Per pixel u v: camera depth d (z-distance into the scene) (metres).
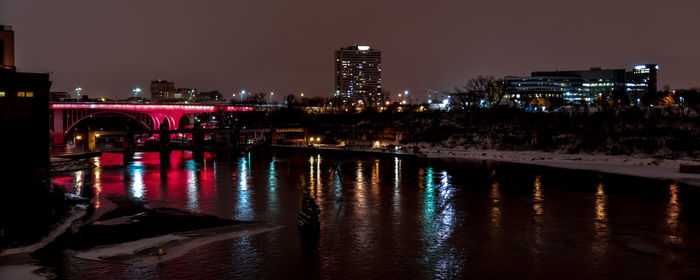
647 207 59.84
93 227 50.09
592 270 38.28
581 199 65.31
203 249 43.25
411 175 91.44
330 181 83.75
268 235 47.75
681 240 45.72
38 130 80.50
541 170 97.00
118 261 39.94
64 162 105.62
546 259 40.81
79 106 177.50
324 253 42.44
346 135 193.25
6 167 78.00
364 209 59.69
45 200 57.00
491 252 42.69
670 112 142.88
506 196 68.00
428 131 169.00
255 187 77.06
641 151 119.69
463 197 67.44
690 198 65.44
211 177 89.44
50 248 43.00
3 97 77.56
